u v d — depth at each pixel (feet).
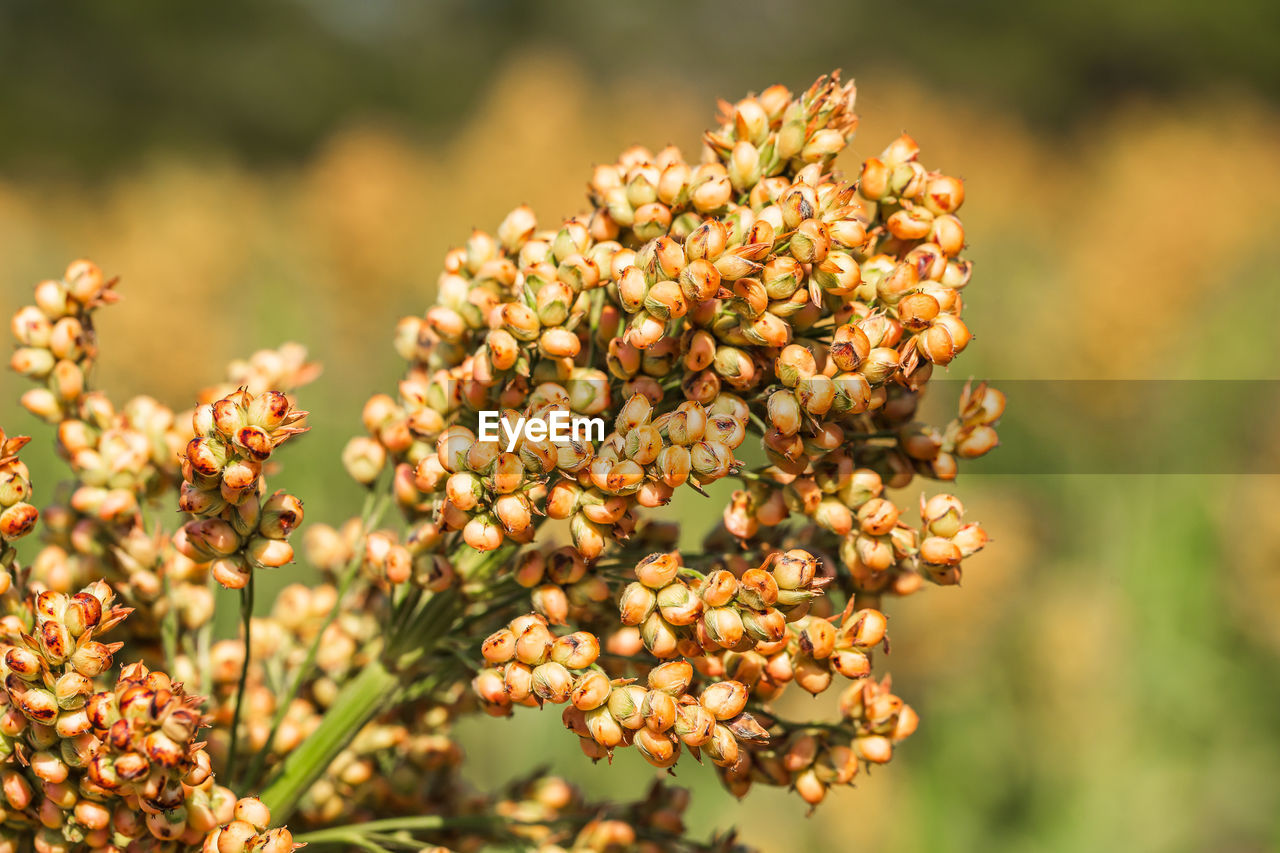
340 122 117.91
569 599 5.90
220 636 16.84
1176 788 21.90
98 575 6.95
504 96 45.50
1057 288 36.94
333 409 26.73
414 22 131.54
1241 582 23.93
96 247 51.93
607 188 6.15
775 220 5.39
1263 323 33.76
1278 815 21.62
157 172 62.90
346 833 6.69
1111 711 22.29
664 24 137.28
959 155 59.00
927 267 5.72
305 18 124.67
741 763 6.38
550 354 5.51
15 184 96.22
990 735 22.02
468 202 42.32
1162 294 34.53
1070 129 115.14
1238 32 113.09
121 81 111.14
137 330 29.27
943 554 5.95
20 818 5.54
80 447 6.89
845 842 20.59
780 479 6.04
